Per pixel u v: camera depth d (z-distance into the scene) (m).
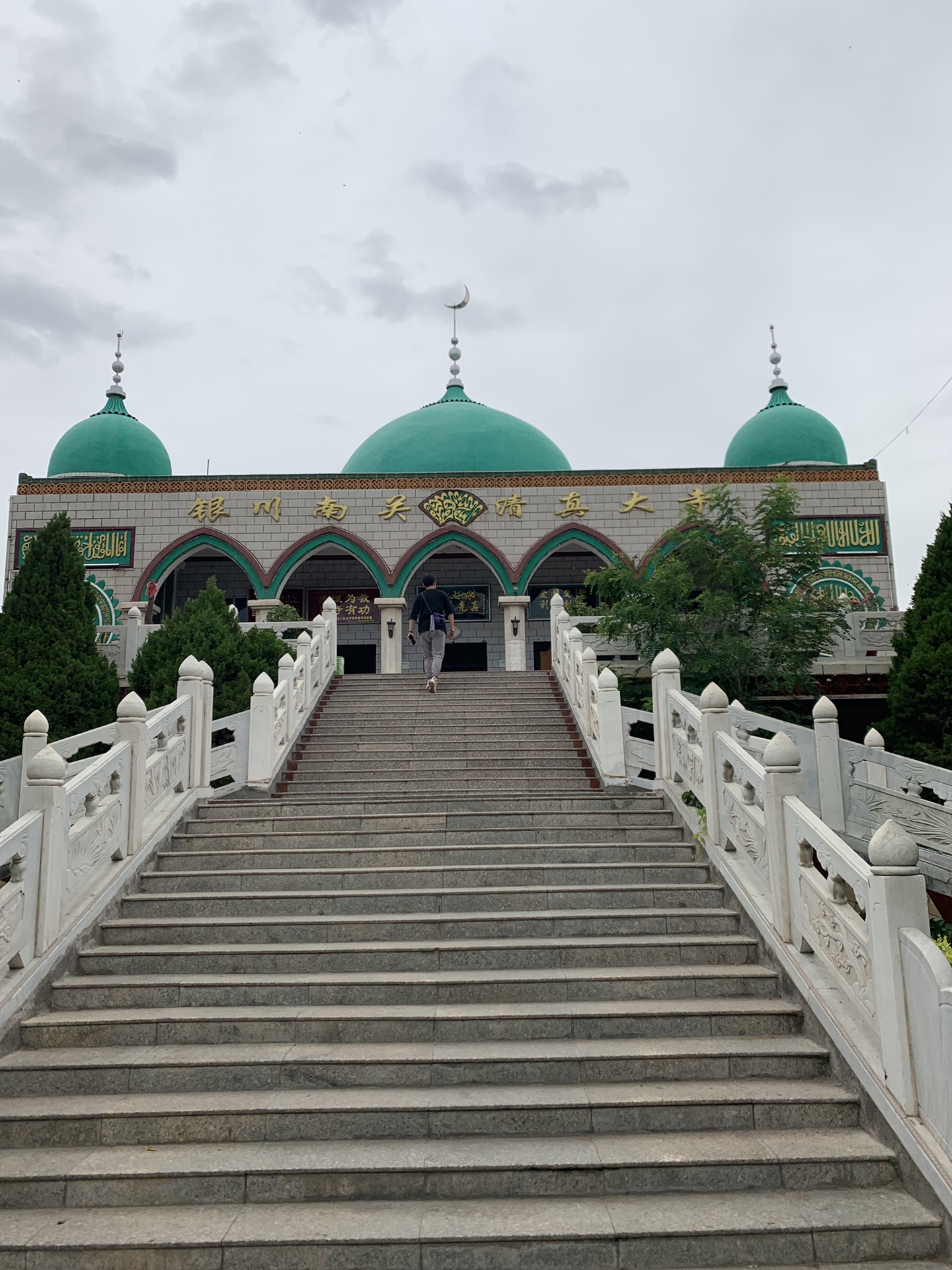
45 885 5.92
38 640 12.11
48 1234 4.08
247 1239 4.00
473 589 24.39
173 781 8.55
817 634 13.63
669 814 8.41
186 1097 5.01
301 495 22.31
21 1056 5.31
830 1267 3.96
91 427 24.94
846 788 9.14
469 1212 4.21
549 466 25.17
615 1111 4.78
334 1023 5.50
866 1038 4.96
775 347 27.16
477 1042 5.45
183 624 13.52
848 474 22.42
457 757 11.22
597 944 6.25
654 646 13.84
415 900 6.95
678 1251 4.00
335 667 15.70
